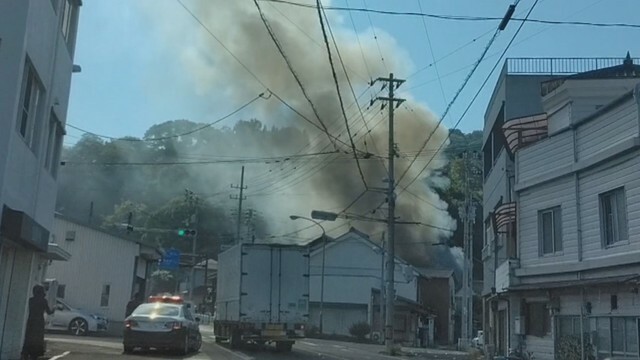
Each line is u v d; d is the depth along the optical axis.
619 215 17.50
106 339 26.39
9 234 12.90
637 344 15.77
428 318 62.81
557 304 19.53
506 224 24.38
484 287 33.53
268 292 24.83
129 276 32.72
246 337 24.55
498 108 29.98
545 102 21.80
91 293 32.25
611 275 17.33
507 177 25.62
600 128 18.39
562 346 19.12
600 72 22.81
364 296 56.38
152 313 19.56
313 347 31.84
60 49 17.17
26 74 14.03
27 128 14.71
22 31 12.74
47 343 20.47
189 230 44.97
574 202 19.33
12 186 13.59
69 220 32.81
